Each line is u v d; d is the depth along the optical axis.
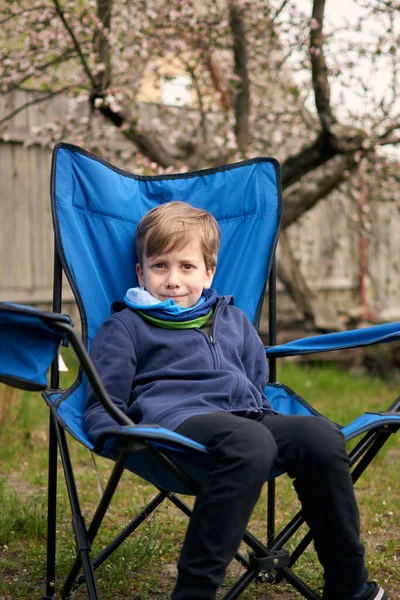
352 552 1.61
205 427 1.64
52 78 4.58
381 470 3.48
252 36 4.95
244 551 2.41
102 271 2.22
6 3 4.45
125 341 1.96
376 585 1.64
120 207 2.29
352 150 4.87
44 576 2.14
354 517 1.61
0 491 2.77
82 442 1.62
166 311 2.05
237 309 2.25
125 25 4.46
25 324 1.48
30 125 6.18
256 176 2.47
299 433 1.64
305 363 6.59
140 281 2.22
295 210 5.41
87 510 2.76
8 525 2.43
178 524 2.63
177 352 2.00
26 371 1.49
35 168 6.40
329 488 1.60
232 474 1.52
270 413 1.89
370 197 6.46
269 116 5.47
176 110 5.62
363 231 6.80
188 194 2.45
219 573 1.49
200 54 4.83
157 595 2.05
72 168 2.19
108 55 4.21
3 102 5.96
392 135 4.98
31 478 3.07
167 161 4.72
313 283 8.34
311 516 1.64
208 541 1.50
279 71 5.10
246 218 2.46
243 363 2.13
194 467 1.65
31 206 6.40
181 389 1.90
